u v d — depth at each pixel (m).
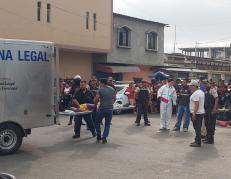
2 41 10.44
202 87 12.98
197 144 12.20
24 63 10.80
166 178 8.35
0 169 9.02
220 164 9.79
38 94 11.09
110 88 12.54
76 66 30.30
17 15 24.19
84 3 29.11
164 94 15.73
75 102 13.33
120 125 17.11
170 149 11.66
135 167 9.29
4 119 10.54
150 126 16.95
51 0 26.44
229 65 53.31
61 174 8.62
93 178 8.30
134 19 34.53
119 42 33.19
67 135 14.02
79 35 28.70
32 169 9.05
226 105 20.08
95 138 13.40
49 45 11.26
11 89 10.62
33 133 14.36
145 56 36.00
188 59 46.09
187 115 15.52
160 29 37.56
